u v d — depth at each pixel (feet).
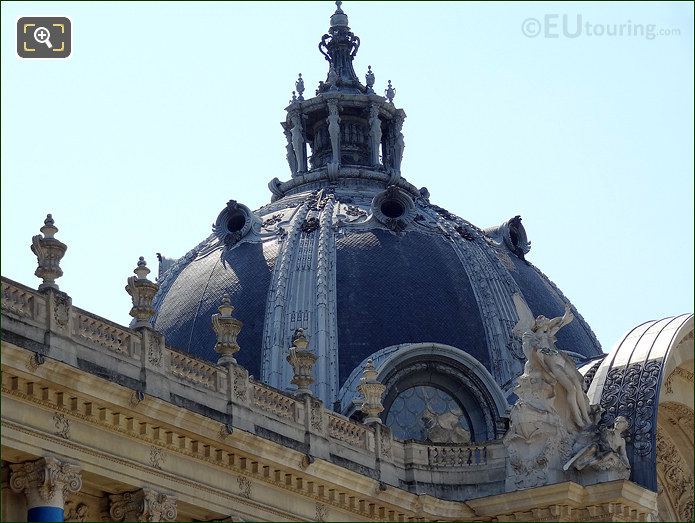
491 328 403.75
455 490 359.46
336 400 383.04
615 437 356.38
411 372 388.37
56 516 267.59
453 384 391.86
